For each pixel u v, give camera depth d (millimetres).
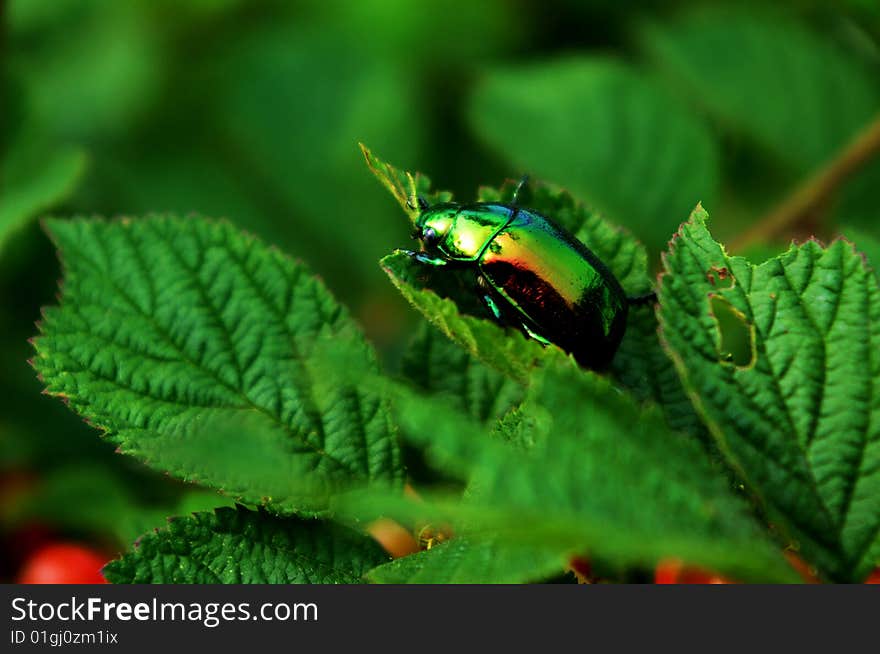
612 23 371
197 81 364
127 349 234
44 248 292
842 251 224
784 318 223
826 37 320
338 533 227
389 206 350
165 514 250
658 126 303
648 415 214
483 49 372
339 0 381
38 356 233
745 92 313
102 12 382
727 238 317
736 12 324
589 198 300
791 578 212
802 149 311
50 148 287
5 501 272
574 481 209
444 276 243
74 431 287
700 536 210
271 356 234
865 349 222
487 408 233
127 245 237
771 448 220
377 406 232
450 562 219
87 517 270
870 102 313
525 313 240
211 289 235
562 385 214
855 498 219
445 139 362
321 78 361
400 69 363
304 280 236
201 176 349
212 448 207
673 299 223
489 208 244
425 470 232
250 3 384
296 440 231
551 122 304
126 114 362
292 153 354
